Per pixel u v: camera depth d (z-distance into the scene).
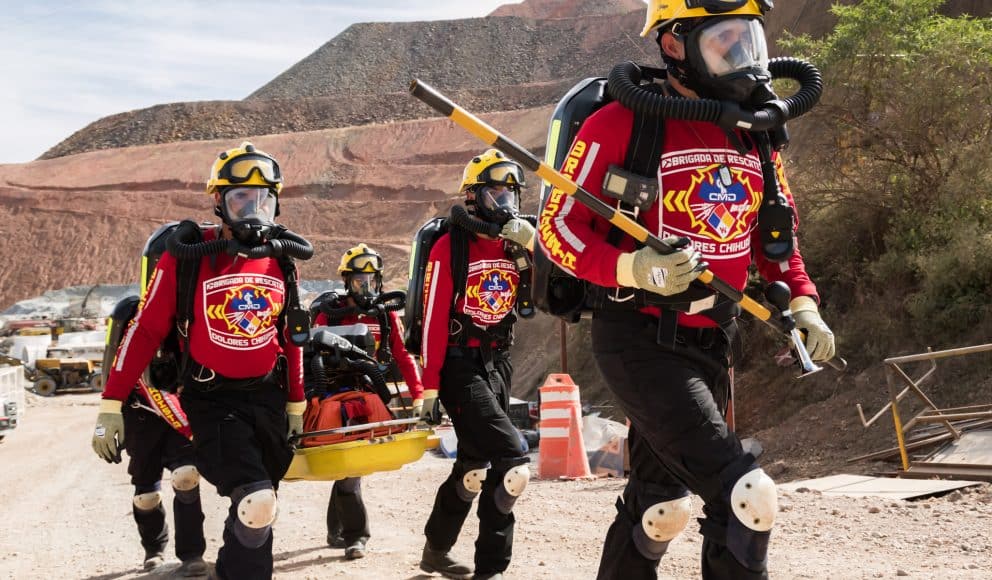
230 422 4.64
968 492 8.33
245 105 194.75
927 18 15.70
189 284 4.67
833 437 13.00
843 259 16.19
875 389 13.61
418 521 8.48
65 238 147.88
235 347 4.69
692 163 3.31
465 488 5.86
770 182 3.44
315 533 8.14
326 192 144.50
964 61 14.60
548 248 3.40
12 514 10.23
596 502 8.95
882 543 6.40
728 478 3.16
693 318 3.38
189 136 193.50
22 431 24.33
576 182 3.35
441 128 154.38
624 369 3.37
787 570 5.73
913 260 14.12
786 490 9.06
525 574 6.04
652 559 3.69
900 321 14.38
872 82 15.51
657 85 3.54
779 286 3.47
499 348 5.84
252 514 4.39
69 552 7.73
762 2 3.29
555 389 11.73
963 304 13.27
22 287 141.50
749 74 3.25
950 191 14.06
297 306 4.88
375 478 11.77
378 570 6.35
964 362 12.85
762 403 15.87
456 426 5.71
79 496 11.74
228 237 4.84
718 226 3.33
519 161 3.15
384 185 140.50
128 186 161.38
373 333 7.54
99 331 46.38
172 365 4.95
